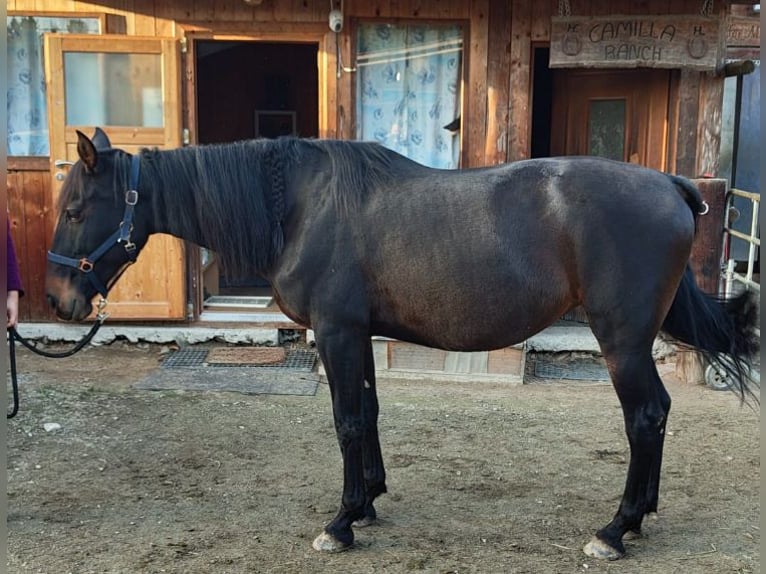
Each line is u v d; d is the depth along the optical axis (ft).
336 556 9.34
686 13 17.95
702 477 11.85
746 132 25.08
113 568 8.99
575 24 17.52
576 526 10.18
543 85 23.47
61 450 12.67
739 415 14.90
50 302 9.74
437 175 9.38
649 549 9.52
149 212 9.73
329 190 9.30
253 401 15.48
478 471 12.10
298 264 9.29
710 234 16.19
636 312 8.80
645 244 8.79
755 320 9.62
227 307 20.24
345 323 9.20
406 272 9.04
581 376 17.65
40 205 18.92
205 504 10.84
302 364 17.93
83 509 10.61
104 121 18.37
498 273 8.87
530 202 8.96
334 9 18.29
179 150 9.86
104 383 16.35
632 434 9.10
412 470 12.12
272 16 18.45
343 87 18.67
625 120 20.35
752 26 23.34
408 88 19.10
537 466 12.33
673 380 17.37
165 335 18.95
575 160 9.29
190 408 14.96
